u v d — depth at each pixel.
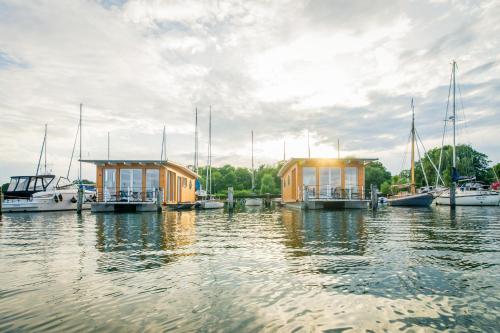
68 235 10.73
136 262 6.34
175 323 3.44
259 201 44.72
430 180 62.72
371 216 18.25
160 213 23.20
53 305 4.00
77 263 6.30
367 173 81.00
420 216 18.14
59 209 27.20
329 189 26.45
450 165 56.84
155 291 4.51
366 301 4.05
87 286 4.77
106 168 26.38
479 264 5.95
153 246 8.27
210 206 32.75
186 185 36.22
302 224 13.95
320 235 10.11
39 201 26.20
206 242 8.89
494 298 4.15
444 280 4.94
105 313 3.73
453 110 34.78
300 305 3.93
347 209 24.81
